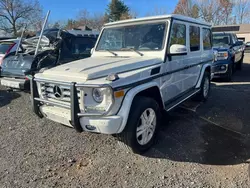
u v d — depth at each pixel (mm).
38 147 3900
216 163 3367
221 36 10680
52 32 8258
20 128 4672
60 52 6910
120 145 3672
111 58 4215
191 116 5203
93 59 4254
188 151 3711
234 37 11586
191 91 5422
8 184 2975
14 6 34438
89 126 3156
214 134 4305
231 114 5312
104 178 3074
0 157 3592
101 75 3271
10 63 6648
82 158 3562
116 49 4582
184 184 2908
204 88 6184
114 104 3055
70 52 7156
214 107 5828
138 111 3383
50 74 3578
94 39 7914
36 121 5020
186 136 4227
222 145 3893
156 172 3174
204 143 3971
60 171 3248
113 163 3410
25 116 5344
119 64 3623
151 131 3746
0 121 5059
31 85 3652
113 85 3023
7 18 34594
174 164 3355
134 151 3523
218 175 3078
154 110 3748
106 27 4840
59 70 3576
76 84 3068
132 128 3344
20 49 7332
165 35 4117
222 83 9008
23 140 4156
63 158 3566
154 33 4230
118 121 3105
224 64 8922
